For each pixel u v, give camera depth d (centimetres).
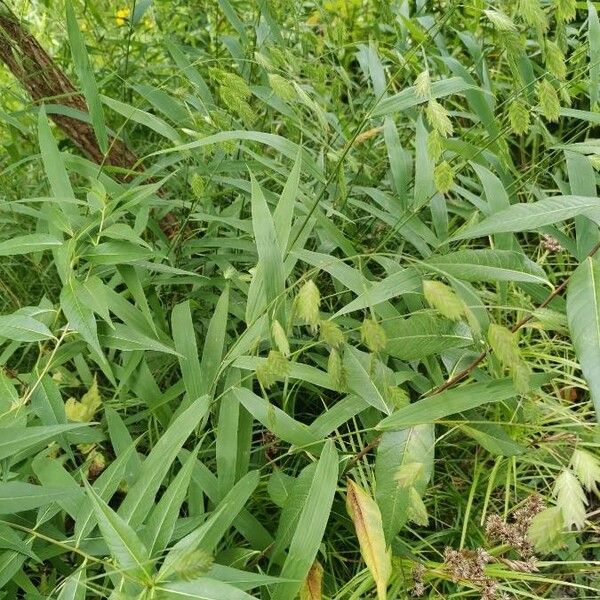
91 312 131
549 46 128
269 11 208
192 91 224
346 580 162
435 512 175
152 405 153
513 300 211
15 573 120
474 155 171
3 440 115
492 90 222
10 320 137
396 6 243
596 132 274
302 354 180
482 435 126
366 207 188
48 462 130
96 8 271
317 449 137
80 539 118
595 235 145
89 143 229
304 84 234
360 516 121
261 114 232
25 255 205
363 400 139
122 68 264
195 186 166
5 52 216
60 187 158
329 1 285
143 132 260
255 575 105
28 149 256
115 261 141
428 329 127
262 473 169
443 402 120
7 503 110
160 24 285
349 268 144
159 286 199
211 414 162
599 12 240
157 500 156
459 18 264
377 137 228
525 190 228
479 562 144
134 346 144
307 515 117
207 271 200
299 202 188
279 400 188
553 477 176
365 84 279
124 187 195
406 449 122
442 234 180
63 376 176
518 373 104
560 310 147
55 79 222
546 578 161
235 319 189
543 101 129
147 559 95
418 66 221
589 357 93
